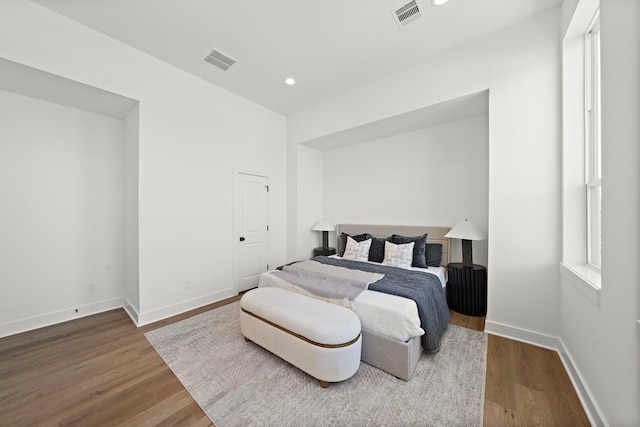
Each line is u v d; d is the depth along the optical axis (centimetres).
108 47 240
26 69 204
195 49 258
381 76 308
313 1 198
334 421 138
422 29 229
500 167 230
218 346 218
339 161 447
